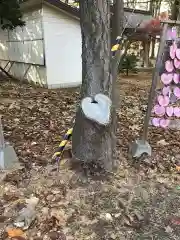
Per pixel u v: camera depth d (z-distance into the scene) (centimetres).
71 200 316
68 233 271
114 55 351
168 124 429
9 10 977
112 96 349
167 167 400
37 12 1134
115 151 368
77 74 1214
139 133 535
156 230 283
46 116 646
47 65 1148
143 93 1033
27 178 353
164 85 406
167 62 394
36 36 1178
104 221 290
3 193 323
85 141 347
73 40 1176
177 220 298
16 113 665
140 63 2127
